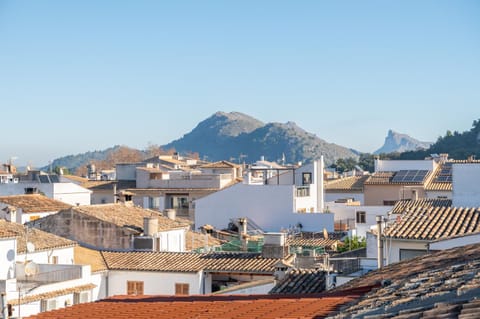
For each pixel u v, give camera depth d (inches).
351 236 2038.6
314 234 2283.5
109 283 1674.5
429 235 1090.7
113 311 560.7
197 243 2111.2
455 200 2295.8
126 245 1847.9
